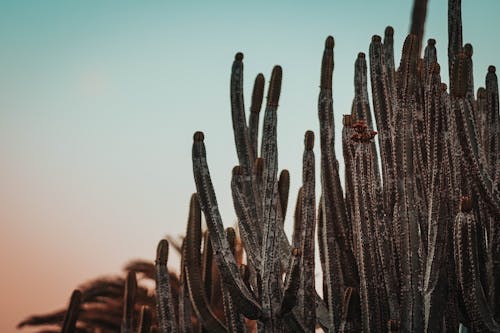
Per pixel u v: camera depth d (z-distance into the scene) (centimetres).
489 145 602
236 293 546
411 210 555
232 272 548
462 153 550
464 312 558
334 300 568
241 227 571
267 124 567
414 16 785
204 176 562
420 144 579
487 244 574
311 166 572
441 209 550
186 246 583
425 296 549
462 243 526
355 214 565
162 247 632
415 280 548
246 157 582
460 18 595
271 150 564
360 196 560
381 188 568
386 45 596
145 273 1392
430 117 568
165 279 626
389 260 558
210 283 604
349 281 572
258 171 584
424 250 569
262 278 550
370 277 548
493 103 609
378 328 545
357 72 607
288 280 538
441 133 564
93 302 1380
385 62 593
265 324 549
